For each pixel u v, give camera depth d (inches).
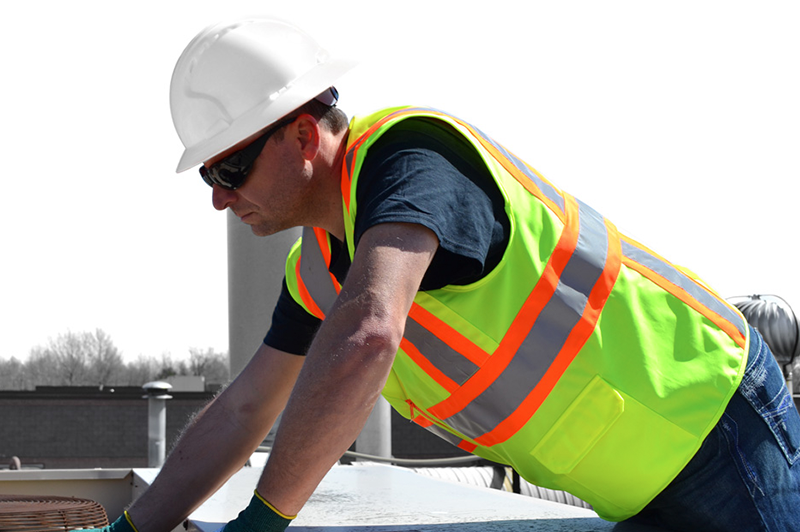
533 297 52.3
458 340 52.6
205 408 66.2
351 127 55.3
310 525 66.3
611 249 56.1
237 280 241.4
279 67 54.1
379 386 42.3
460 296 51.1
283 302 66.4
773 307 314.2
